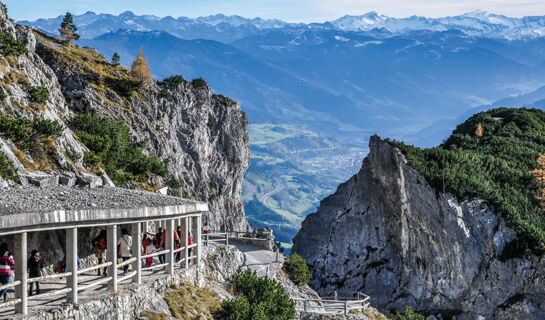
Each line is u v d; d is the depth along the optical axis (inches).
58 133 1843.0
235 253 1827.0
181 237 1239.5
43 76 2440.9
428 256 2957.7
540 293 2615.7
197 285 1280.8
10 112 1827.0
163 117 3688.5
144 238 1226.6
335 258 3388.3
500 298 2696.9
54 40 3762.3
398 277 3184.1
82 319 800.9
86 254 1141.7
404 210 3100.4
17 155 1601.9
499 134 3959.2
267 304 1402.6
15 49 2180.1
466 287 2790.4
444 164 3031.5
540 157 3284.9
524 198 2967.5
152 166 2945.4
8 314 709.3
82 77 3284.9
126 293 924.0
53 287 909.2
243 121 4539.9
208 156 4220.0
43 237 995.9
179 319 1035.9
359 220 3403.1
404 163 3080.7
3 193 861.2
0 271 758.5
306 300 1732.3
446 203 2864.2
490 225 2773.1
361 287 3267.7
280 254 2381.9
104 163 2486.5
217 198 4163.4
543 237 2679.6
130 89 3472.0
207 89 4217.5
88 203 887.7
